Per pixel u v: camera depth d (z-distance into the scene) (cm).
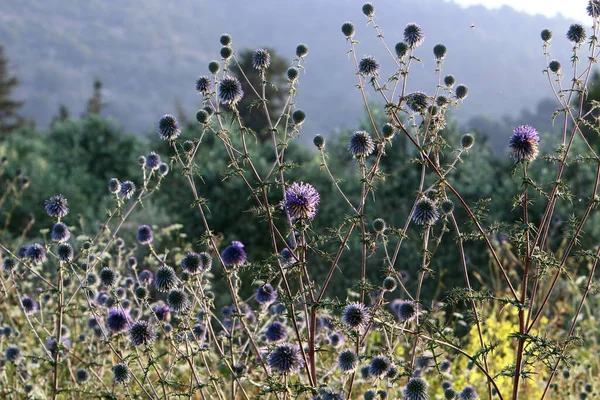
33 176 2342
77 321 777
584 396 678
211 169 1800
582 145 1728
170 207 1823
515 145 450
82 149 2683
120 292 696
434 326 449
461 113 6612
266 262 457
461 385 752
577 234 463
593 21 470
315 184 1772
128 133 2792
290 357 468
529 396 734
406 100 495
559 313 962
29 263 654
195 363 732
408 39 564
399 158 1680
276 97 2291
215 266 1350
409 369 475
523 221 447
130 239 1499
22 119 7006
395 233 496
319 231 1719
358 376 677
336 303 462
